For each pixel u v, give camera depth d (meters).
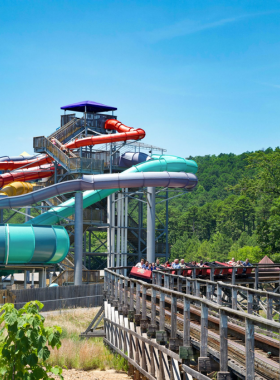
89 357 19.88
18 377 8.20
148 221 48.59
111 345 21.44
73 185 42.25
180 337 13.16
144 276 26.28
